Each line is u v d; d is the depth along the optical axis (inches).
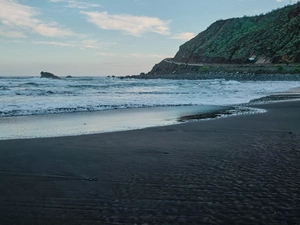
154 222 101.2
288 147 210.1
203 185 135.6
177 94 784.9
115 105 504.4
